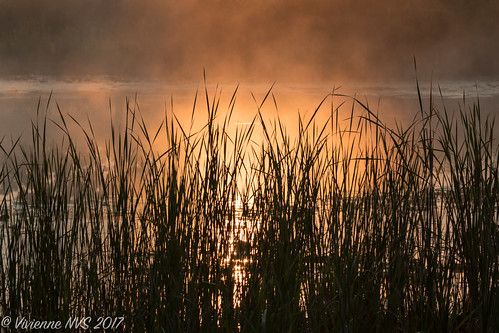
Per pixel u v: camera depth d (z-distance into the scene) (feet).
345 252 50.80
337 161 58.13
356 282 50.26
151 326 46.68
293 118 196.03
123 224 50.96
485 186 50.34
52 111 233.76
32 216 51.39
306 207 53.21
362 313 49.01
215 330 45.68
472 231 50.08
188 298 47.73
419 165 57.77
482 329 47.26
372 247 52.85
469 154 52.95
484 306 47.26
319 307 47.37
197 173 53.98
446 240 52.39
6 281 52.54
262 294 45.29
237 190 58.13
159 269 48.39
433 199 56.08
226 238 53.06
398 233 52.95
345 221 53.42
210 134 53.11
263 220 53.47
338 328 45.88
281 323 45.09
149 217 53.11
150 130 171.01
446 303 50.29
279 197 53.26
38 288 49.60
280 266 48.34
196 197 53.06
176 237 49.78
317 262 53.06
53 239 50.44
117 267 50.31
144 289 49.75
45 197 51.62
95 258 50.75
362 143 113.50
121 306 49.29
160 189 52.42
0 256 51.75
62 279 49.47
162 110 236.43
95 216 52.85
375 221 53.47
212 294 49.65
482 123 172.86
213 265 51.24
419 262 52.19
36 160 52.31
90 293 50.70
